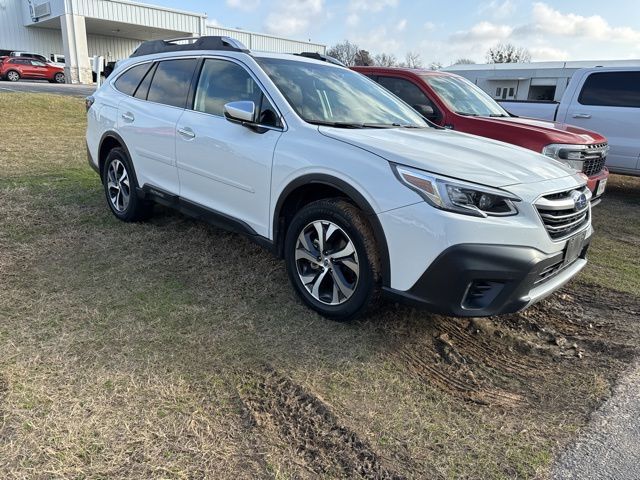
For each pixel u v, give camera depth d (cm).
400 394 258
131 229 473
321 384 261
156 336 292
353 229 290
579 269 326
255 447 214
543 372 289
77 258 400
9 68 2722
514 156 321
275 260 415
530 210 267
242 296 350
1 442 204
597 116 776
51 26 3438
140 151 448
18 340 278
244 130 351
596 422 243
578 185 312
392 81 641
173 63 439
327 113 353
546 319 357
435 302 264
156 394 242
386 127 358
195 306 331
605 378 283
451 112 586
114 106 486
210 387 251
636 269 459
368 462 211
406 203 266
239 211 363
